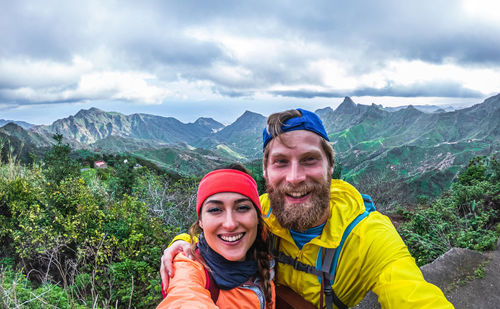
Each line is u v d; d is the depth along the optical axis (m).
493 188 8.00
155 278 5.50
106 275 5.34
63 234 6.05
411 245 6.14
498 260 3.90
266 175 1.29
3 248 6.14
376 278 1.11
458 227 5.89
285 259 1.34
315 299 1.27
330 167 1.23
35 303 3.04
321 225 1.25
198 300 0.93
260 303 1.20
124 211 7.58
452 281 3.59
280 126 1.17
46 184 7.98
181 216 8.27
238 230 1.16
